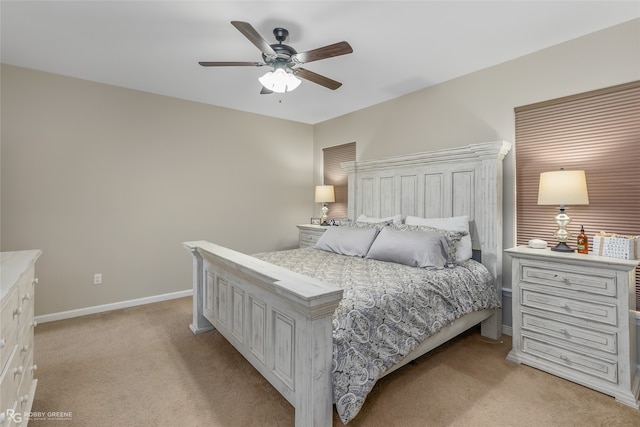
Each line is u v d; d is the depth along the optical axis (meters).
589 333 2.07
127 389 2.06
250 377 2.21
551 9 2.16
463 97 3.26
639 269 2.27
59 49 2.75
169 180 3.96
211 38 2.55
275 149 4.93
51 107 3.23
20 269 1.54
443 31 2.43
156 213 3.87
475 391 2.04
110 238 3.57
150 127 3.81
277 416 1.81
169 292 3.98
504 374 2.25
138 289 3.76
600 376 2.03
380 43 2.62
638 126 2.28
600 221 2.46
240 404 1.91
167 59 2.94
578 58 2.53
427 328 2.08
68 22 2.33
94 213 3.47
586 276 2.09
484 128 3.10
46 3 2.10
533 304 2.34
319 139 5.26
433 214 3.37
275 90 2.42
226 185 4.44
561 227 2.45
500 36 2.51
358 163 4.16
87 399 1.95
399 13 2.20
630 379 1.93
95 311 3.48
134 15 2.24
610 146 2.40
